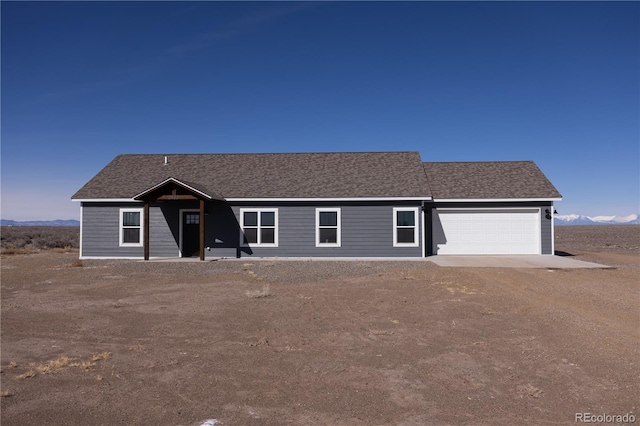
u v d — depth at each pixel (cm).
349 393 607
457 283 1492
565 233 6600
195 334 898
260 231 2433
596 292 1338
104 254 2464
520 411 549
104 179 2638
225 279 1627
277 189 2472
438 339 855
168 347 813
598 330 901
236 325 966
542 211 2517
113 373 685
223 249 2430
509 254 2525
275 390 619
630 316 1024
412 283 1501
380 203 2397
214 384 641
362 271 1819
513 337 859
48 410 558
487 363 719
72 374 680
